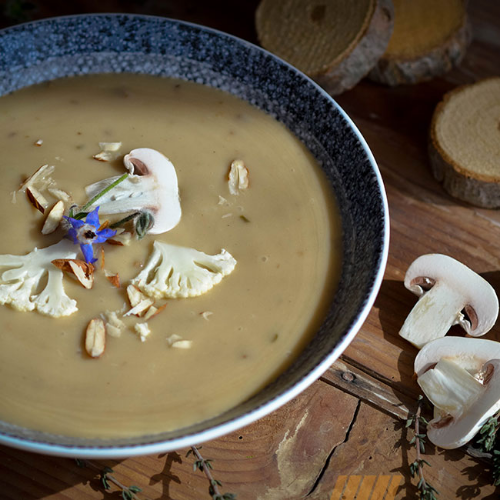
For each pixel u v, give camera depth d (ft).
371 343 1.86
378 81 2.20
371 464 1.76
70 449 1.54
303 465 1.75
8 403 1.65
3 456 1.74
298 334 1.72
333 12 2.13
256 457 1.75
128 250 1.77
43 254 1.76
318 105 1.87
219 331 1.71
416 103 2.17
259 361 1.69
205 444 1.76
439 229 2.00
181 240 1.78
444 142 2.03
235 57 1.93
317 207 1.84
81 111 1.93
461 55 2.19
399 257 1.96
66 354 1.69
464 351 1.81
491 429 1.74
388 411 1.80
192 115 1.93
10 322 1.71
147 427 1.64
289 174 1.87
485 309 1.84
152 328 1.71
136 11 2.26
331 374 1.82
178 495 1.72
